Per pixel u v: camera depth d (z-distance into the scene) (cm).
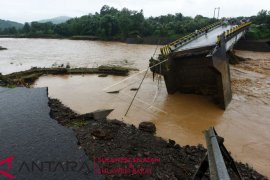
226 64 2236
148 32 10300
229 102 2220
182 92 2442
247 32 6291
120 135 1345
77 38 11556
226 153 511
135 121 1808
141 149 1201
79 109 2023
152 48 7450
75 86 2833
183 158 1169
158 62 2286
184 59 2219
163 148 1263
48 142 1188
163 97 2364
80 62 4662
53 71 3516
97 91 2606
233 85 2820
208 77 2177
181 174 998
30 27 15025
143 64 4425
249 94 2488
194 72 2231
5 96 1961
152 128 1608
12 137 1234
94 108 2058
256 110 2053
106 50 6812
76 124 1487
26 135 1259
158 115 1936
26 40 11144
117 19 11300
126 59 5047
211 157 395
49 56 5531
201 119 1866
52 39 11969
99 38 11138
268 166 1265
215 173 342
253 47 6181
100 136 1255
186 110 2034
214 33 3800
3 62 4622
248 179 1060
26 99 1892
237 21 6053
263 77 3216
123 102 2239
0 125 1377
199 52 2064
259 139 1562
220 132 1658
